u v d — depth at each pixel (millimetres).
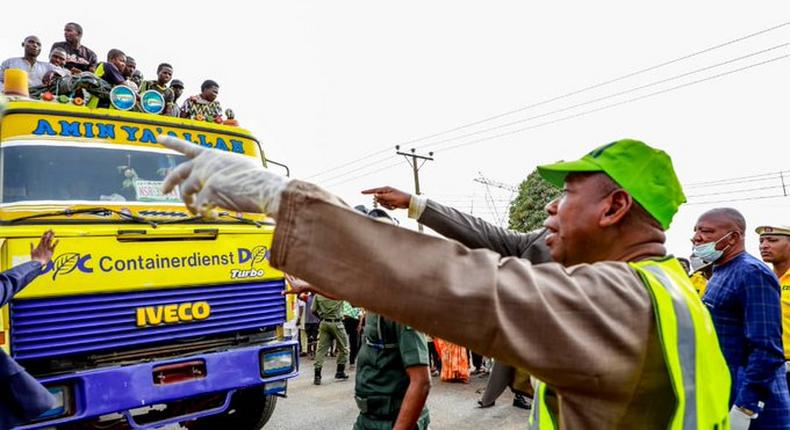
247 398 5316
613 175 1138
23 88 4566
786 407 2955
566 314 874
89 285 3865
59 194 4246
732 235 3164
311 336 11195
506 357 843
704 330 1064
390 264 838
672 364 933
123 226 4172
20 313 3611
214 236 4492
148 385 4000
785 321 3986
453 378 7988
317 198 877
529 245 2004
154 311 4137
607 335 894
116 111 4746
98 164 4508
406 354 2623
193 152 952
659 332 941
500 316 824
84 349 3832
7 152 4141
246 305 4641
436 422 6004
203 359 4309
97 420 4090
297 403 6992
